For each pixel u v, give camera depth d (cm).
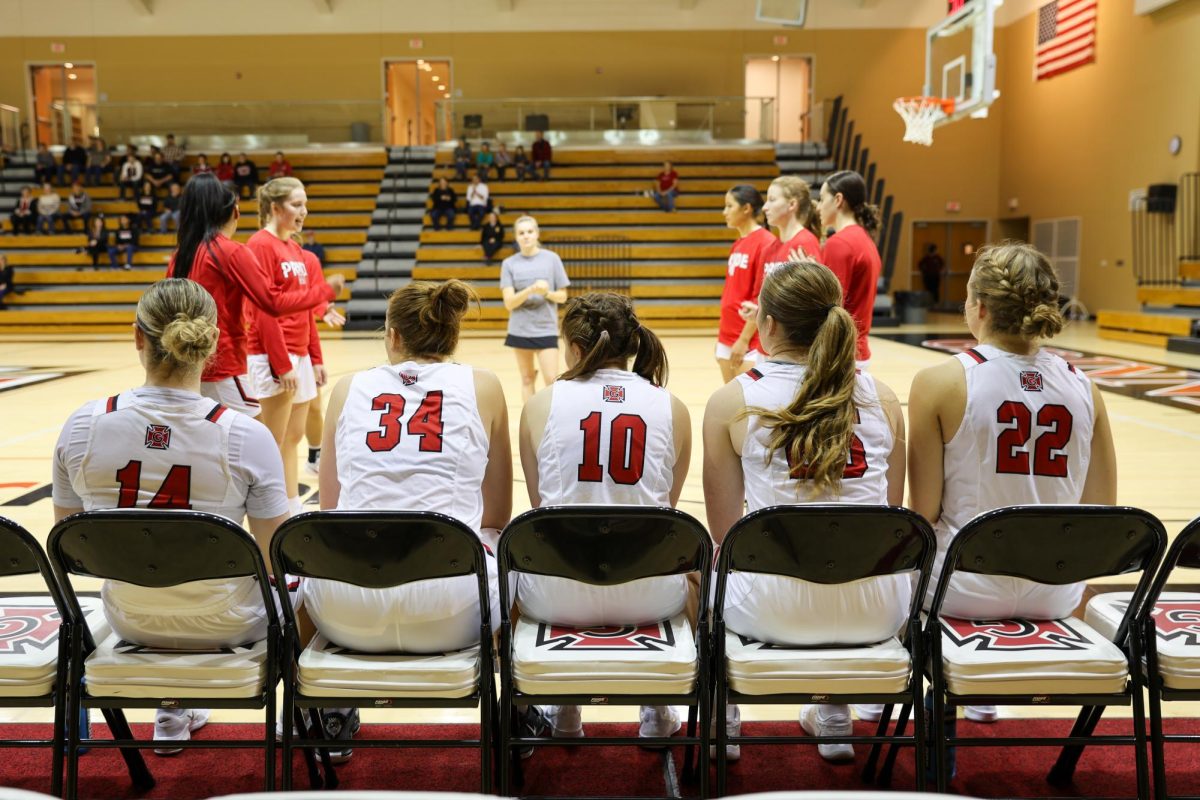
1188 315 1214
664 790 223
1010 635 207
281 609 206
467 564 190
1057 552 190
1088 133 1736
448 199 1678
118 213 1738
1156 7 1516
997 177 2067
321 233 1684
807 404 207
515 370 966
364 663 199
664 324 1539
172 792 222
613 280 1600
